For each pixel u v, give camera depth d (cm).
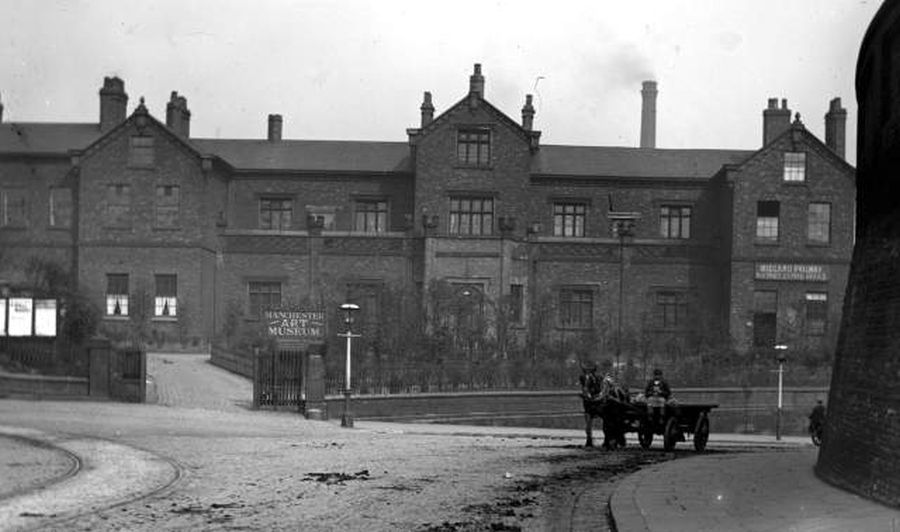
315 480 1345
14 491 1188
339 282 5562
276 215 5925
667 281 5653
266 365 3198
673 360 4503
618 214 5875
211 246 5594
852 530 949
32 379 2936
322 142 6231
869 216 1362
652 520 1033
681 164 6047
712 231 5862
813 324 5494
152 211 5497
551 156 6088
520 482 1416
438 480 1401
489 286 5419
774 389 4425
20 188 5634
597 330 5222
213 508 1092
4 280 3831
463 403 3694
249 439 2016
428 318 4344
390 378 3584
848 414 1318
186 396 3303
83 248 5494
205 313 5525
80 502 1110
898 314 1156
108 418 2408
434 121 5672
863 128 1457
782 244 5525
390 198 5881
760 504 1151
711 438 3350
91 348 3070
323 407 3080
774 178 5550
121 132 5534
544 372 4059
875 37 1363
